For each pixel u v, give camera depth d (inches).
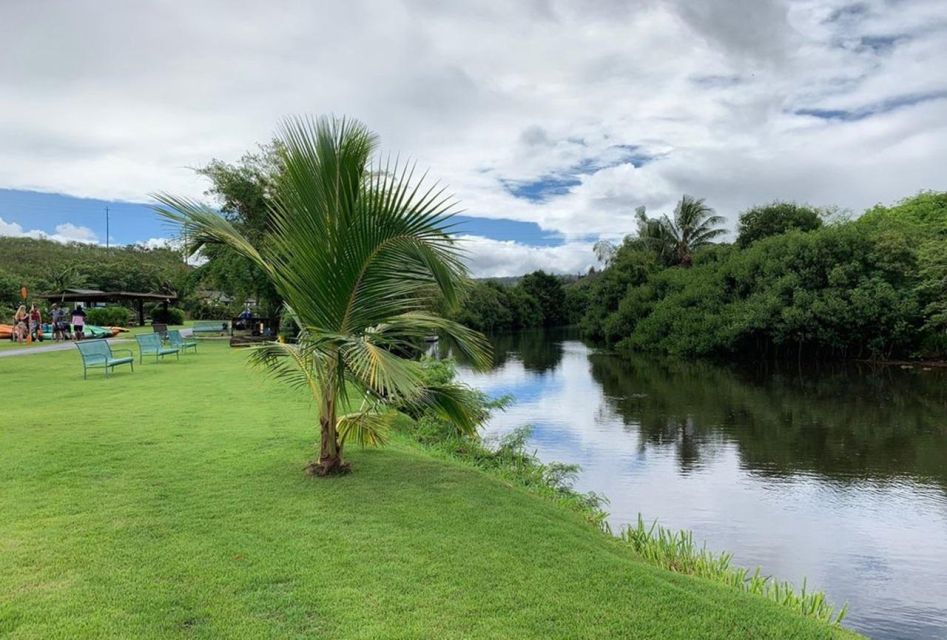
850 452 484.4
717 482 396.5
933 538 302.2
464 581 138.6
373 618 119.7
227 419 314.8
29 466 217.3
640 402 735.1
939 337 1115.9
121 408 343.0
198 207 209.3
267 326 976.9
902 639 208.7
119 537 155.6
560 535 172.2
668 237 1988.2
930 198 1572.3
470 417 243.3
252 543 154.6
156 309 1425.9
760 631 123.8
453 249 197.0
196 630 112.5
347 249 195.2
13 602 120.0
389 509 185.5
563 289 3230.8
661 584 142.9
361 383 211.0
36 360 601.6
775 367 1163.9
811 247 1199.6
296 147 195.0
